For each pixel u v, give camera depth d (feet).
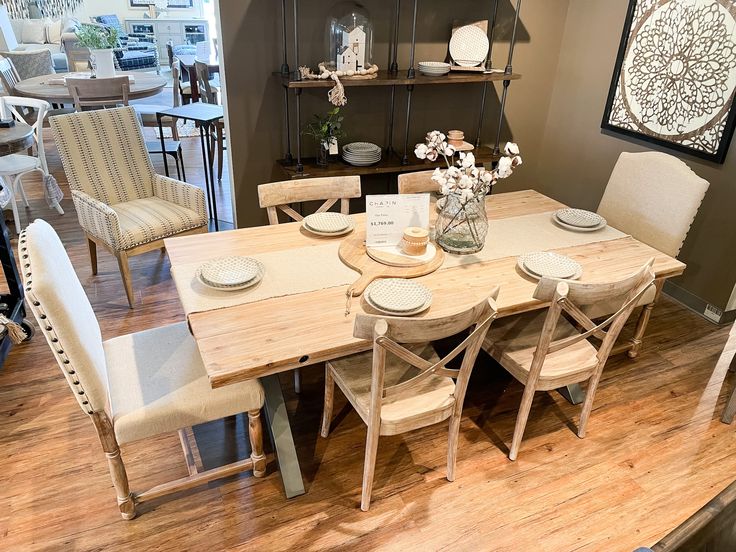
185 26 30.99
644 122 11.01
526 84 12.79
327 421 7.29
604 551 6.02
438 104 12.10
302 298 6.18
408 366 6.51
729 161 9.61
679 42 9.97
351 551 5.92
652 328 10.02
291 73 10.27
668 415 7.98
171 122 16.31
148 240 9.80
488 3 11.47
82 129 10.10
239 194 11.33
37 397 7.89
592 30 11.80
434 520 6.30
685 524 3.47
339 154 11.65
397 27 10.81
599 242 8.02
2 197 11.18
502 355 6.93
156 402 5.70
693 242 10.48
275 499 6.48
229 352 5.27
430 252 7.25
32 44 26.27
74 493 6.47
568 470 7.02
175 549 5.88
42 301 4.70
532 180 14.20
